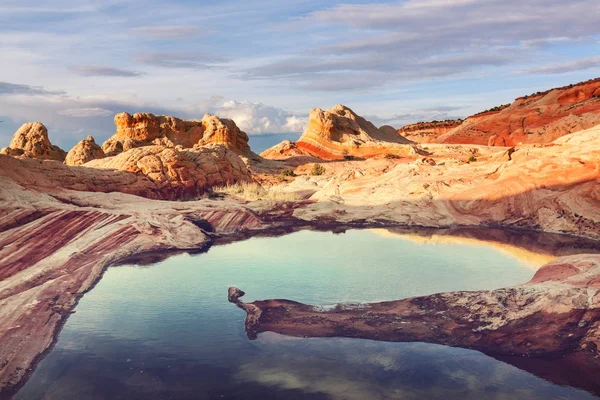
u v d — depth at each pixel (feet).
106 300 37.32
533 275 43.01
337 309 35.58
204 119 207.41
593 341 28.50
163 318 33.96
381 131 290.35
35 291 37.42
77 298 37.63
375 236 62.18
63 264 43.96
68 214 56.18
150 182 82.64
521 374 26.40
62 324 32.89
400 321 33.19
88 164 90.17
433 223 68.64
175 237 56.18
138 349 29.37
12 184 57.31
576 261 41.27
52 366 27.35
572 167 70.69
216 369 27.12
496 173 77.41
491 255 51.01
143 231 56.13
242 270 45.70
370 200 77.97
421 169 84.43
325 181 114.73
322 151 230.07
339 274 44.19
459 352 28.91
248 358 28.43
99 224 55.88
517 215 67.97
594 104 229.45
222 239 60.08
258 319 33.78
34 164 64.54
